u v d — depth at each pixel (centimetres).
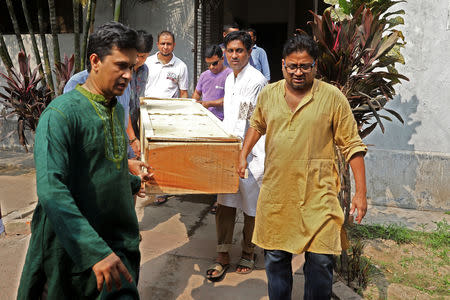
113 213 159
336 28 327
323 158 212
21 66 553
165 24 590
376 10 367
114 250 160
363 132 343
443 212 455
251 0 1188
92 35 148
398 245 365
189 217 421
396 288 291
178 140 211
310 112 207
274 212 218
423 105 453
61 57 656
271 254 225
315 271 212
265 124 237
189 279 296
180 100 399
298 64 200
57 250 148
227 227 299
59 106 143
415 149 462
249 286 289
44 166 132
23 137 563
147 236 371
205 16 586
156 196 460
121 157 161
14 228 378
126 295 154
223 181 221
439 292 290
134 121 357
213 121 278
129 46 146
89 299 154
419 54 447
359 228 398
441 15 434
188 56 587
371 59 311
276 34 1226
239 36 290
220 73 425
